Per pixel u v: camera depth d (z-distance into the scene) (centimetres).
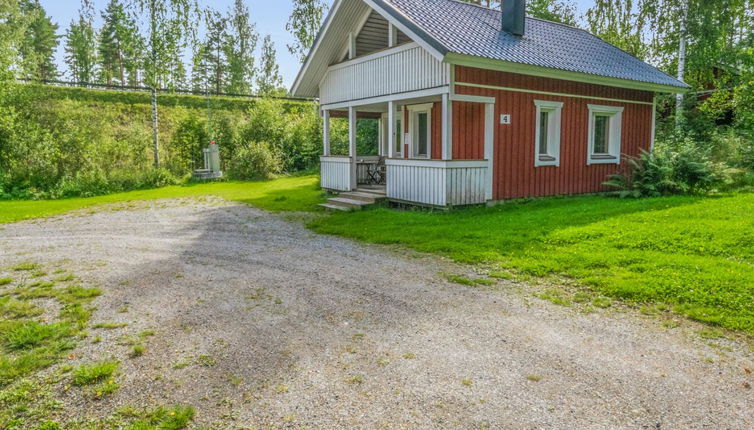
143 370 395
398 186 1239
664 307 496
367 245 850
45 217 1296
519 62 1101
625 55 1546
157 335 467
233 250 841
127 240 952
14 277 688
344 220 1102
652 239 742
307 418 321
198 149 2478
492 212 1095
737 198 1105
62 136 2025
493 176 1176
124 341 454
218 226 1092
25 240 977
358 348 427
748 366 375
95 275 689
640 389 346
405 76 1194
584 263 651
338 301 555
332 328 475
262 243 897
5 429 318
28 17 2375
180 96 3303
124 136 2394
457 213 1096
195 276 675
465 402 334
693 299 505
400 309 522
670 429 298
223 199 1573
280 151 2467
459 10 1358
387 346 429
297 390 357
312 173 2416
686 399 332
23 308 550
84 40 5138
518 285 590
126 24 2175
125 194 1816
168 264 748
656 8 2334
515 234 840
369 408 330
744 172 1482
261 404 340
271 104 2664
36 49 5241
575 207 1098
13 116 1967
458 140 1125
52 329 478
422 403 334
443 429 304
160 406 341
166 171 2131
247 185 2027
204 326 488
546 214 1013
